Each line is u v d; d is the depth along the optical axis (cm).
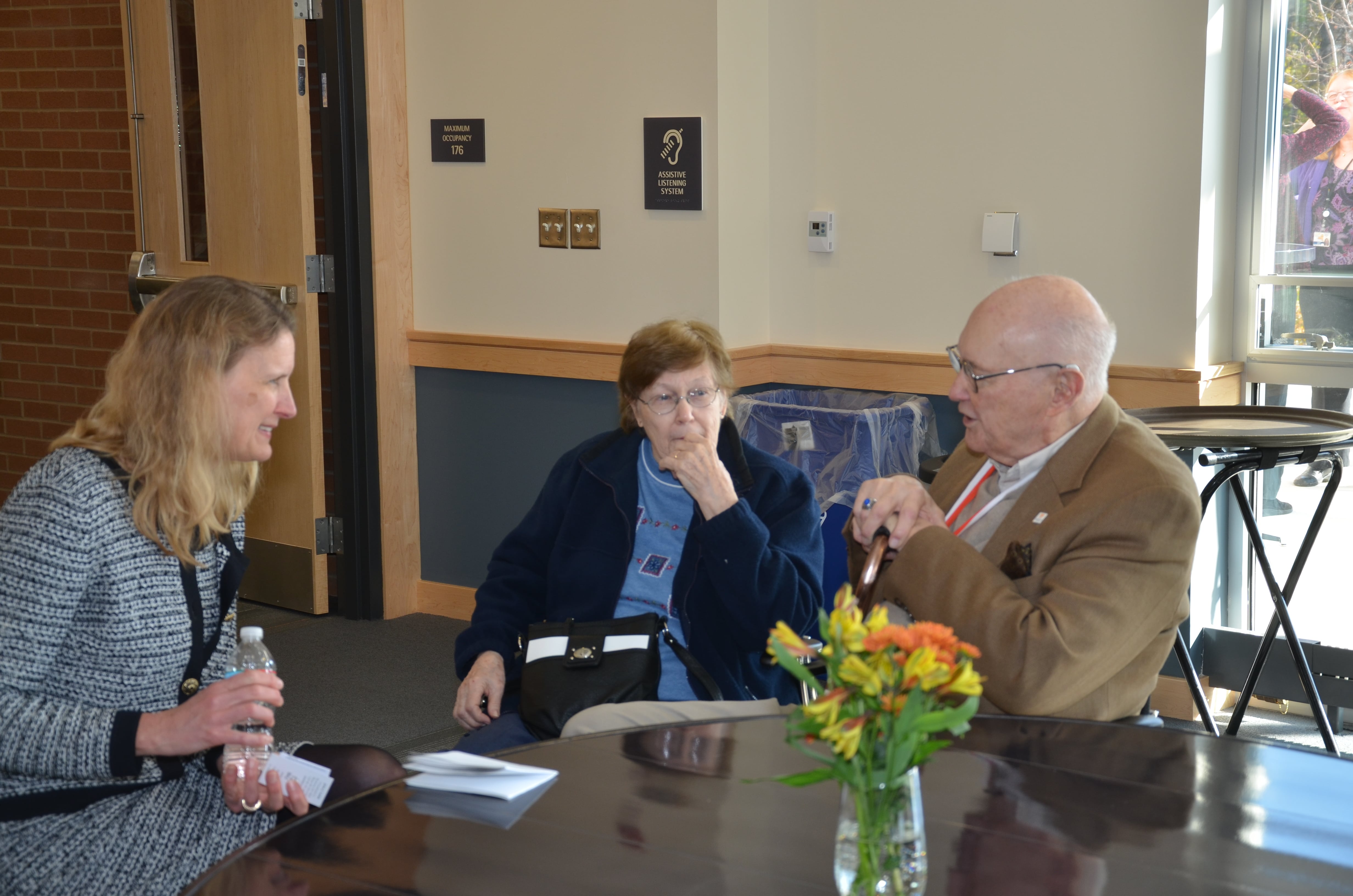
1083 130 337
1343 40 319
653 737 159
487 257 421
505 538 246
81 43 491
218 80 428
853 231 379
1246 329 341
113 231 501
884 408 357
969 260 360
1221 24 321
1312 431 268
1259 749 150
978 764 145
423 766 148
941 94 358
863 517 199
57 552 158
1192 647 347
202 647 175
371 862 124
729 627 222
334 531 446
